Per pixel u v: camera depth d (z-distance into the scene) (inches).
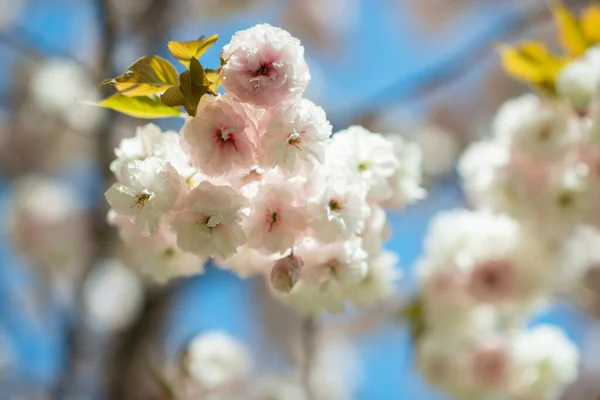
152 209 44.1
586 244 73.7
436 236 56.5
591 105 52.0
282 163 43.9
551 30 115.0
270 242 44.6
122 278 93.6
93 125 95.7
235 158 44.1
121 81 44.8
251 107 44.4
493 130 56.8
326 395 102.7
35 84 106.3
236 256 46.4
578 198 53.9
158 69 44.9
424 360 58.5
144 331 83.6
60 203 108.0
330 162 45.3
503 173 54.4
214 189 44.2
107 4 81.2
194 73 44.2
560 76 51.6
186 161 45.1
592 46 52.8
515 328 58.0
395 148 49.4
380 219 46.6
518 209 54.4
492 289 55.4
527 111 54.0
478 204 58.2
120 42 87.4
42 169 122.4
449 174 120.2
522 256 55.3
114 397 80.0
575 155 53.7
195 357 69.2
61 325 91.7
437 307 57.3
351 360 126.1
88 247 105.6
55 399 82.4
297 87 44.1
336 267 45.9
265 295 121.5
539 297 55.7
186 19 113.6
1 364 105.2
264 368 116.6
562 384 56.6
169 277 47.1
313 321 65.6
